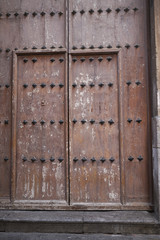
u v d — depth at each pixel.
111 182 3.28
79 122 3.36
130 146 3.30
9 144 3.40
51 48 3.44
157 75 3.07
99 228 2.94
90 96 3.37
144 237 2.81
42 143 3.38
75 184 3.30
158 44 3.12
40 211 3.22
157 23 3.13
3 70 3.48
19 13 3.52
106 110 3.35
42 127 3.40
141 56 3.36
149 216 3.00
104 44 3.40
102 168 3.31
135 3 3.41
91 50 3.36
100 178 3.29
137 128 3.31
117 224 2.93
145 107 3.31
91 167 3.31
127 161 3.29
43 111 3.41
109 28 3.41
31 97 3.43
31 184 3.35
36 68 3.46
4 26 3.51
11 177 3.32
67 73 3.39
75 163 3.32
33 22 3.51
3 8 3.54
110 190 3.27
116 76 3.37
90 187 3.29
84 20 3.44
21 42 3.49
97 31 3.42
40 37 3.47
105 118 3.34
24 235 2.88
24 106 3.43
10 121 3.41
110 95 3.36
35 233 2.94
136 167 3.28
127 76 3.36
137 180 3.26
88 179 3.30
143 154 3.28
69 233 2.94
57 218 2.94
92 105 3.37
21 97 3.44
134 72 3.35
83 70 3.40
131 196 3.25
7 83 3.46
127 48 3.38
